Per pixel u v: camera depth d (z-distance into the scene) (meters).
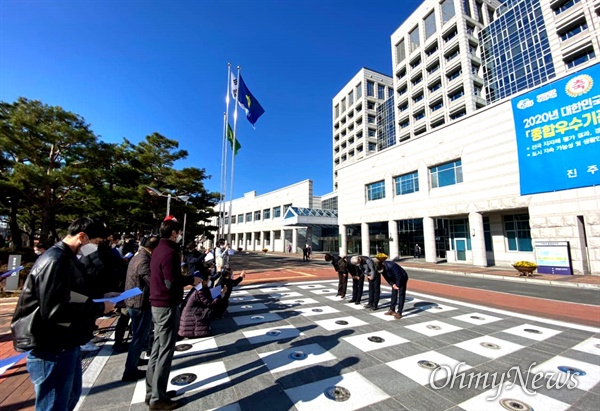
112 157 17.06
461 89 33.47
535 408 2.77
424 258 23.55
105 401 2.86
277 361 3.82
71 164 14.75
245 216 58.19
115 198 17.02
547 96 14.70
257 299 8.03
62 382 1.86
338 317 6.11
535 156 15.11
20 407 2.74
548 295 9.09
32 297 1.77
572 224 13.65
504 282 12.22
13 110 13.91
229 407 2.74
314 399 2.89
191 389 3.08
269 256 33.91
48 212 15.05
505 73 29.77
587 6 23.20
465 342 4.60
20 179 12.86
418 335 4.94
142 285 3.42
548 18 25.92
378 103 54.69
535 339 4.77
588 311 6.88
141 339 3.40
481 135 18.14
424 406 2.78
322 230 42.84
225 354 4.06
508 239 18.69
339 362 3.80
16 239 18.23
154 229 23.02
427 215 21.77
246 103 13.84
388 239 26.52
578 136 13.48
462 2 33.81
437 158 21.09
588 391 3.09
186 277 3.61
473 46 33.38
